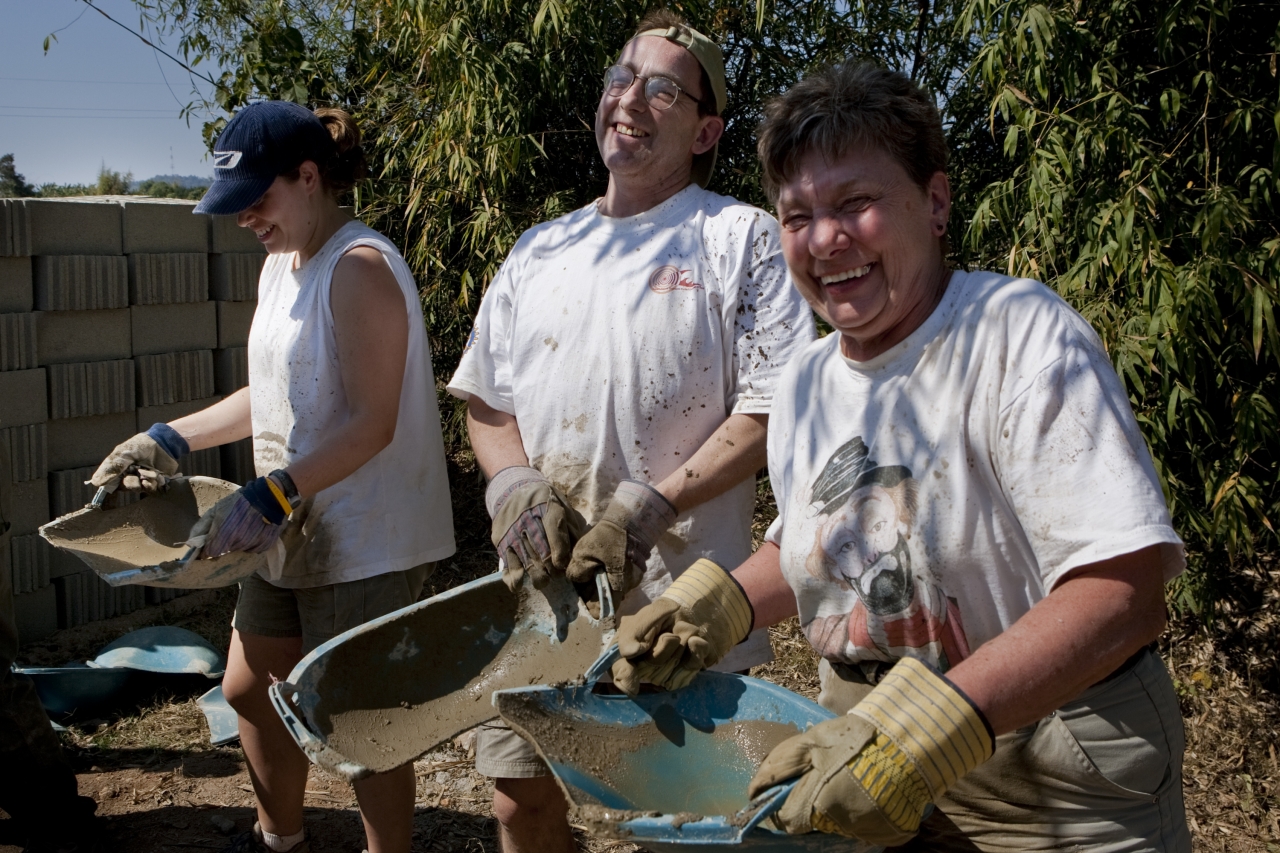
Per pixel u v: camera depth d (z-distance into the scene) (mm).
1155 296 3137
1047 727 1501
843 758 1243
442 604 2004
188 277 4836
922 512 1479
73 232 4371
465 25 4250
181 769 3455
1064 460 1346
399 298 2395
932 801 1272
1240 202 3232
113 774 3418
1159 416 3369
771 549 1812
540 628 2039
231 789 3336
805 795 1250
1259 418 3242
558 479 2193
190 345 4910
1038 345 1395
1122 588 1313
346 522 2422
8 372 4137
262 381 2523
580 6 4211
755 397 2066
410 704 1950
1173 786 1536
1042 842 1536
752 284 2094
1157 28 3230
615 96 2158
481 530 5215
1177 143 3332
